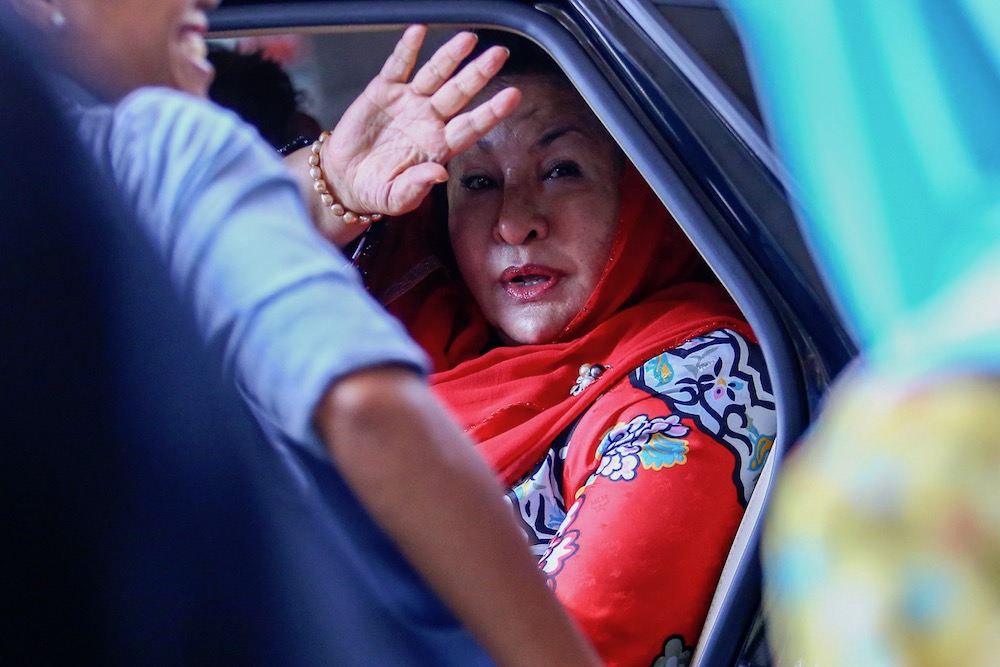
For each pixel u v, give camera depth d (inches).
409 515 80.0
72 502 75.7
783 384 132.4
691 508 167.2
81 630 76.9
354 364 76.6
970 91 55.1
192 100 83.9
